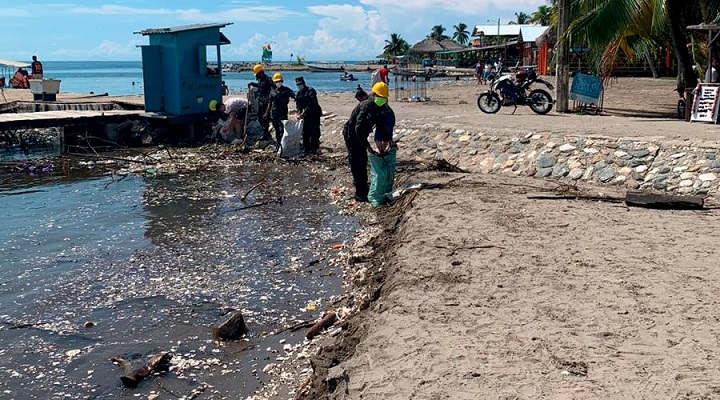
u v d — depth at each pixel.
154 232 10.48
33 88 26.66
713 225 8.70
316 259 9.04
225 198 12.95
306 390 5.24
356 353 5.12
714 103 15.82
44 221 11.16
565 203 10.15
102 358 6.13
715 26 16.41
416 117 18.89
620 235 8.20
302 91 16.92
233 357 6.14
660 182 11.29
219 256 9.24
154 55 19.73
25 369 5.92
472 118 18.19
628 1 17.38
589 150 12.67
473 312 5.72
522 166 13.23
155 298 7.64
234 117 19.39
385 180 11.76
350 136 11.93
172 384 5.62
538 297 6.05
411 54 69.06
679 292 6.11
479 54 76.00
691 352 4.85
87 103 24.47
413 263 7.15
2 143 20.50
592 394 4.25
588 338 5.13
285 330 6.72
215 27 20.11
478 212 9.49
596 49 19.17
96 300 7.58
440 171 13.50
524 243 7.86
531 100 20.09
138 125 19.95
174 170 15.95
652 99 26.41
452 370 4.63
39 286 8.02
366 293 7.39
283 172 15.58
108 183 14.46
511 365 4.69
